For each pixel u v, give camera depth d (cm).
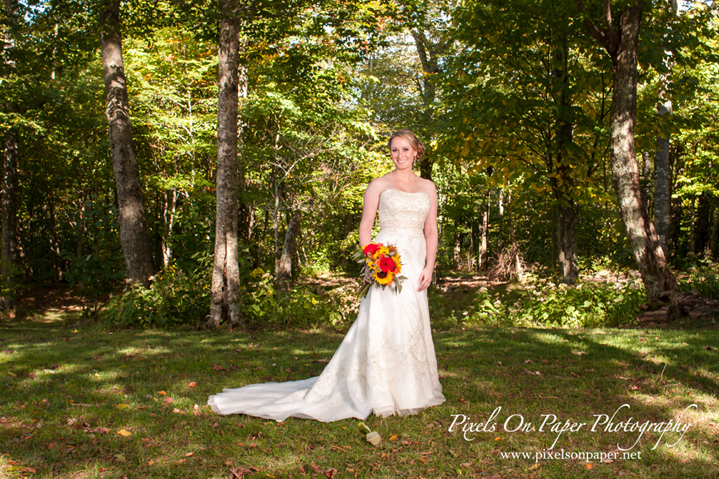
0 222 2080
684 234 2567
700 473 239
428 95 1789
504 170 1127
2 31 1273
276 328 820
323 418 323
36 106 1500
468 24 1112
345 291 943
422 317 361
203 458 263
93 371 460
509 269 2084
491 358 502
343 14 1044
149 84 1562
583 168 1027
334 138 1716
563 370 444
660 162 1272
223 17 784
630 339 591
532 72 1061
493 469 251
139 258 979
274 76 1527
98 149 1562
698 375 407
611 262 1803
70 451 269
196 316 862
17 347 611
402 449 276
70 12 1065
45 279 2352
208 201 1541
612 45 845
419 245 371
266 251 2212
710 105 1547
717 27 1431
